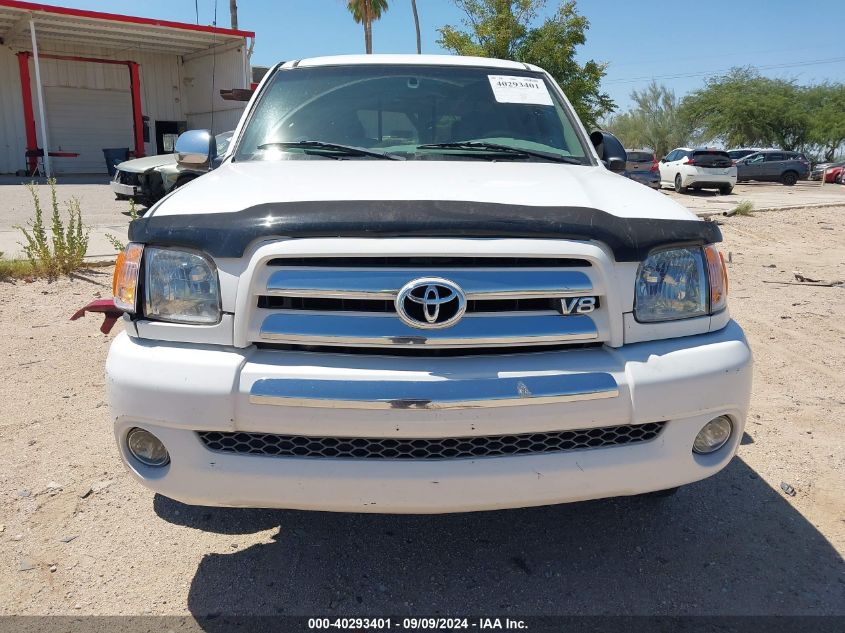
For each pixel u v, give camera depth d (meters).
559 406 2.12
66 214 12.41
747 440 3.78
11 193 16.86
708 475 2.37
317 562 2.71
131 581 2.59
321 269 2.14
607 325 2.24
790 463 3.51
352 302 2.16
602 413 2.17
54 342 5.27
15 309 6.14
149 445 2.26
